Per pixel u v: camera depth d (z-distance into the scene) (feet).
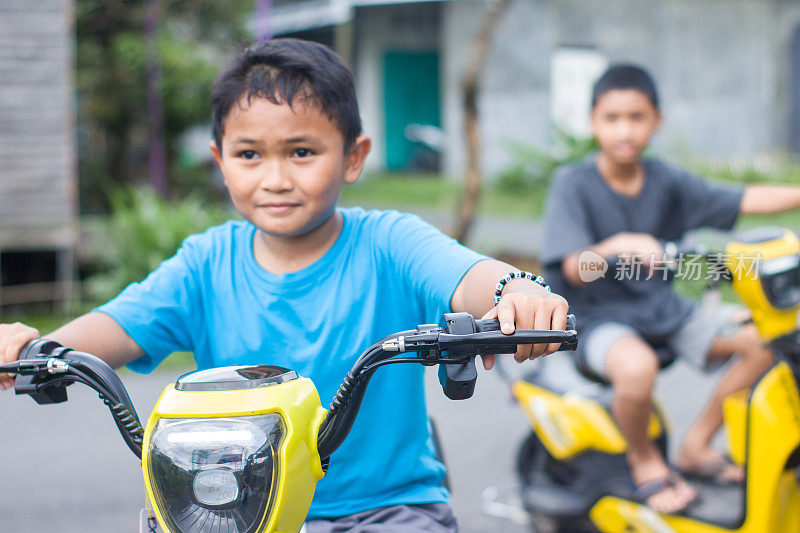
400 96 60.75
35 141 27.61
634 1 53.11
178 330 5.73
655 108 10.26
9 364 4.46
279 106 4.91
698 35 53.31
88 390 20.20
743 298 8.27
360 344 5.53
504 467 14.87
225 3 38.17
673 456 14.46
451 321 4.05
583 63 53.78
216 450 3.73
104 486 14.30
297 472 3.88
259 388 3.93
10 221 27.50
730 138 54.13
